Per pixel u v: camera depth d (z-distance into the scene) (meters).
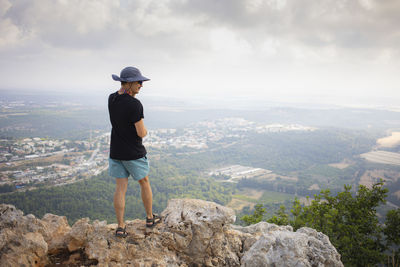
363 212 10.70
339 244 9.55
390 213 10.06
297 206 11.67
